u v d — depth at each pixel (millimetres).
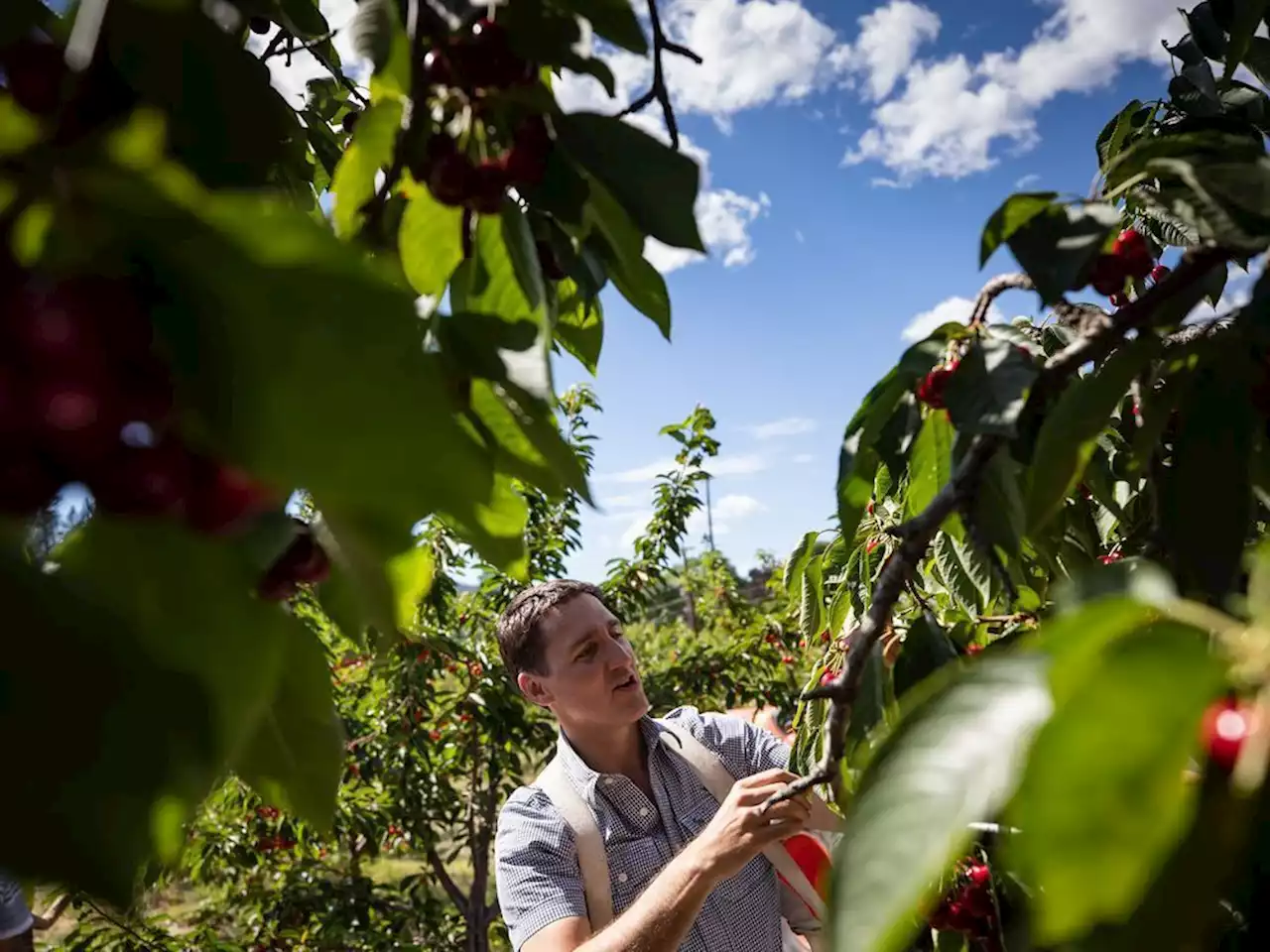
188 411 512
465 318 918
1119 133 2031
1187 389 1111
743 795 2131
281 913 6469
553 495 960
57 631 505
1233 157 1073
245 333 472
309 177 1401
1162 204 1112
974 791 550
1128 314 1094
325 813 917
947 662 1219
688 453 8102
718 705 7699
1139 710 486
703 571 10477
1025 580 1599
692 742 2764
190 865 6203
